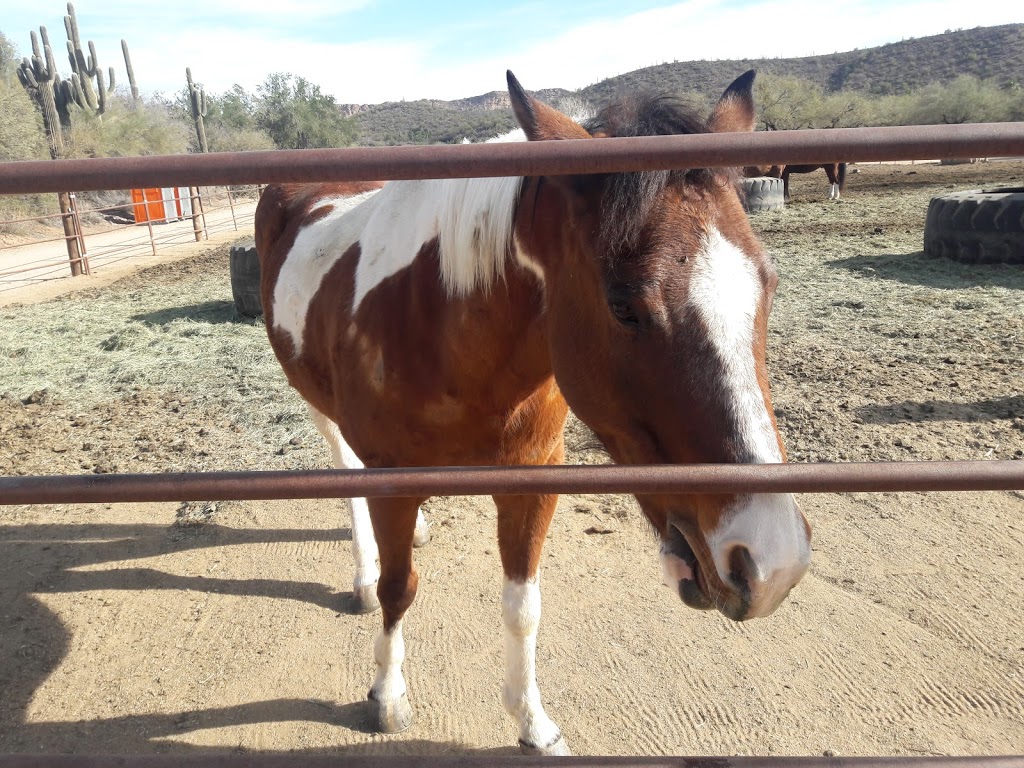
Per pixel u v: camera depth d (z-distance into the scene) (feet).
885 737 7.58
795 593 9.88
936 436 13.44
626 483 3.73
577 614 9.70
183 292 31.91
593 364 5.12
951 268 26.08
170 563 11.43
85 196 71.00
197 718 8.21
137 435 15.94
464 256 5.99
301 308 8.59
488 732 7.91
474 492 3.81
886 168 84.64
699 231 4.47
